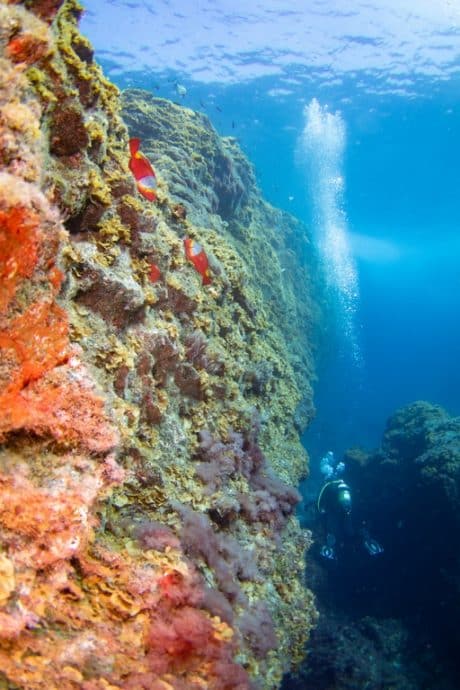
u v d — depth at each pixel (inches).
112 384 85.6
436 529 329.1
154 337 104.0
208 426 128.1
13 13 62.7
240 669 74.0
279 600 130.6
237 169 387.5
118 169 105.1
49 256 60.2
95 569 64.7
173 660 65.2
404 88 707.4
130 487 87.4
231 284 183.8
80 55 96.8
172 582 72.1
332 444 999.6
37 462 60.4
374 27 605.9
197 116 309.9
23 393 59.4
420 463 340.5
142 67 697.0
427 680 293.3
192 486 107.7
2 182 53.2
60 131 78.7
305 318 527.2
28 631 53.5
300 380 384.2
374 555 387.5
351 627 335.0
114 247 96.3
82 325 84.3
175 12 589.3
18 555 55.3
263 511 134.4
